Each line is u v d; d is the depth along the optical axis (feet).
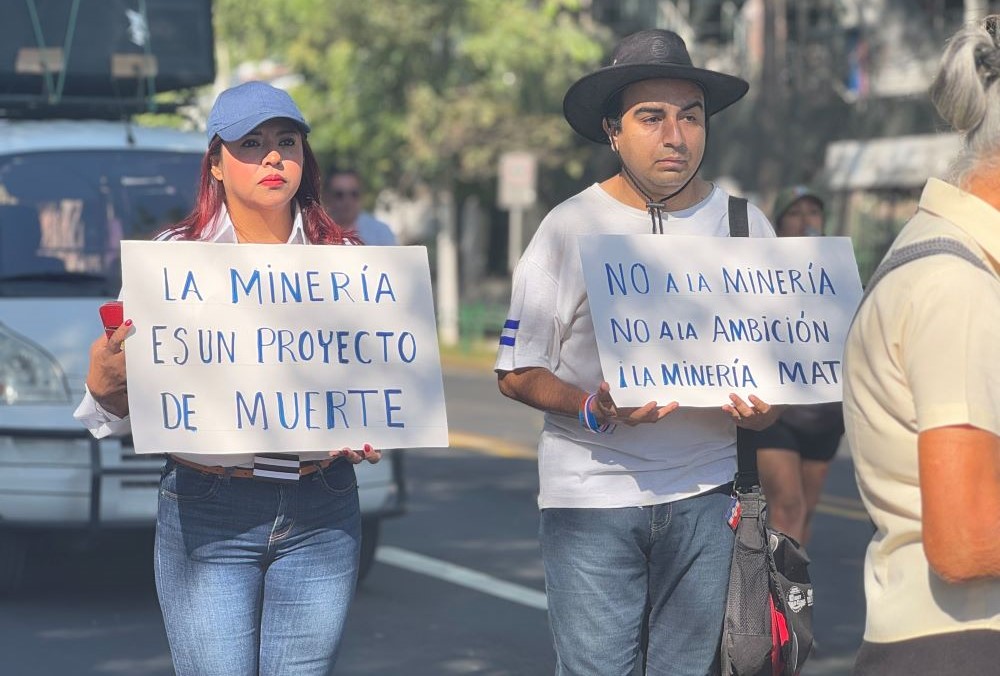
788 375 14.67
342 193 31.60
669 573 14.69
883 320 9.76
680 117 14.79
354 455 14.10
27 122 30.94
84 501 25.88
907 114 89.97
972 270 9.53
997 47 9.79
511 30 92.89
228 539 13.85
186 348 13.93
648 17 109.09
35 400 26.04
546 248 15.01
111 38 31.42
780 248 15.05
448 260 103.40
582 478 14.60
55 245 27.94
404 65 94.17
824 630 25.76
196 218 14.55
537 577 30.17
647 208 15.07
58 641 24.66
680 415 14.60
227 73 101.86
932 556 9.39
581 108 15.20
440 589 29.07
